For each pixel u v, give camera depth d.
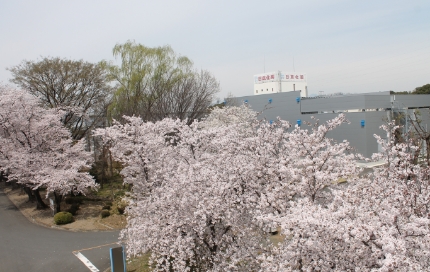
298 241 7.12
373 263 6.42
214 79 33.28
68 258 14.42
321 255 7.01
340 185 10.05
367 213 6.74
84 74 27.66
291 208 7.81
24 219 20.12
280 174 9.94
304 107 32.75
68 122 28.23
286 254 7.26
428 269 5.84
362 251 6.42
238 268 9.30
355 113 28.86
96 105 29.30
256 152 10.95
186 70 29.62
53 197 20.20
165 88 27.50
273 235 12.70
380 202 7.26
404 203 6.90
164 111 25.48
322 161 9.62
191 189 9.97
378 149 28.88
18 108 21.14
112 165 30.16
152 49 28.52
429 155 12.13
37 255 14.85
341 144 10.12
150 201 12.08
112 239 16.41
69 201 22.52
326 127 10.51
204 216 8.98
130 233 12.49
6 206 23.16
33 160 20.00
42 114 22.80
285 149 11.33
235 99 34.62
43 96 27.66
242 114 27.94
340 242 6.81
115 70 28.30
